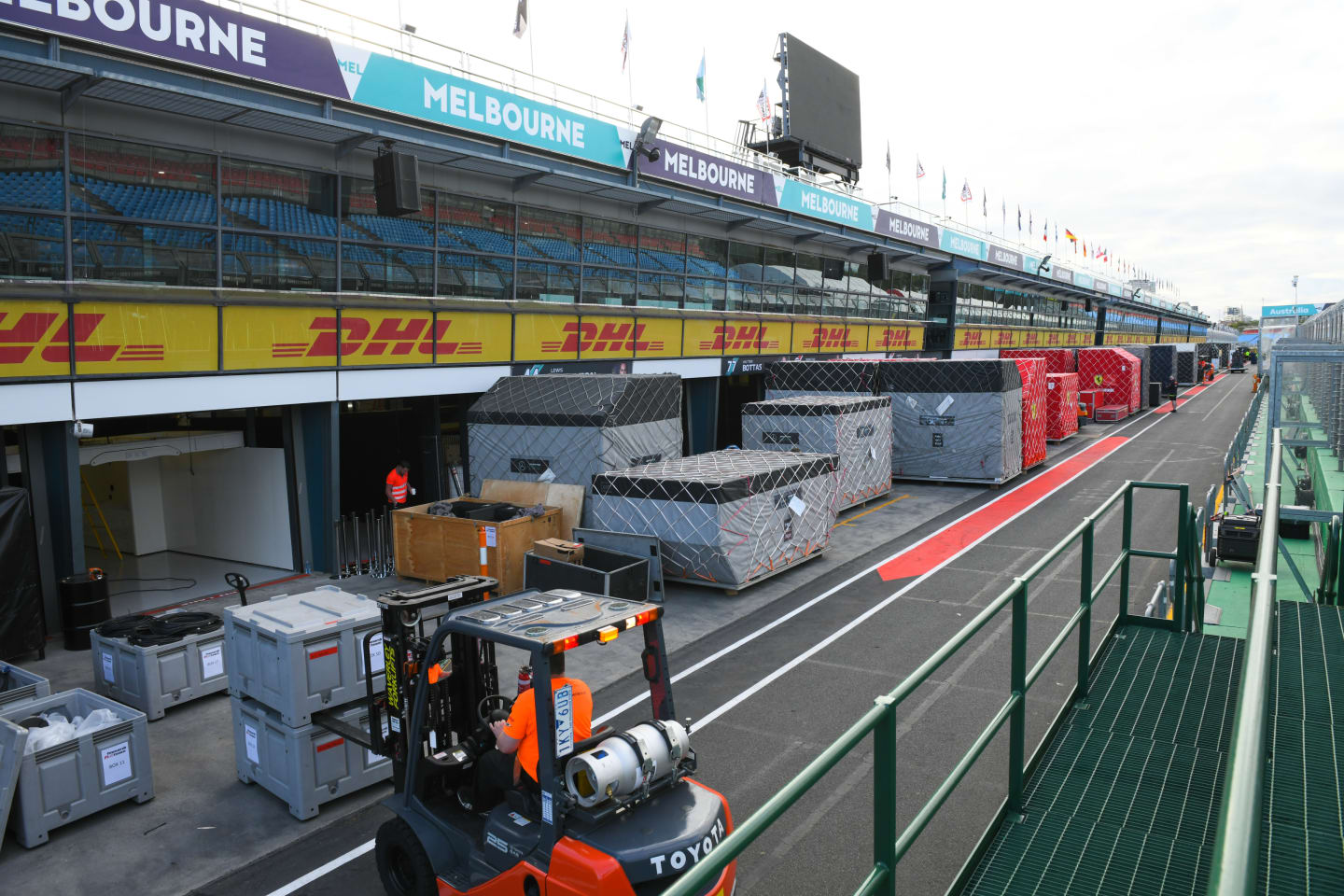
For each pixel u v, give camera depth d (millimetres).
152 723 10273
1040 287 53656
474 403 18797
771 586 15766
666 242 24281
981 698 10219
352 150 15602
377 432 21625
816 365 27203
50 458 12828
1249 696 2449
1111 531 19516
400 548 16312
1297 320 23906
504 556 15078
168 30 11945
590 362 21766
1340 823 4113
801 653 12156
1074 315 65312
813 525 17172
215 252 14195
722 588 15297
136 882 7242
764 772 8711
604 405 17094
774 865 7078
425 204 17500
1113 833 4828
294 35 13414
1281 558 13727
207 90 12742
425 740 6688
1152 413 47812
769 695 10680
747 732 9656
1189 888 4293
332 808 8398
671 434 19484
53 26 10898
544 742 5418
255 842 7816
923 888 6684
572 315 21000
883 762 3412
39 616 12258
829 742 9328
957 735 9281
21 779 7637
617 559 15078
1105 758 5691
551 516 16203
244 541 17625
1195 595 9172
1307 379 17969
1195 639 7676
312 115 13930
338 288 16016
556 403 17484
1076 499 23391
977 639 12344
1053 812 5090
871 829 7578
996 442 25000
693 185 22109
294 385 15453
